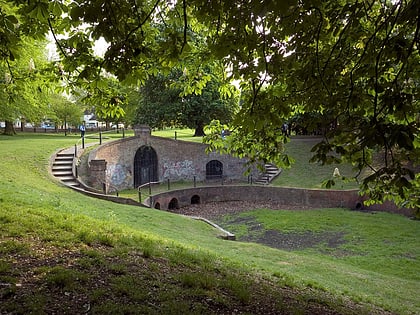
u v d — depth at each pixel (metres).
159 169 27.56
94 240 6.66
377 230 17.69
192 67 7.61
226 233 14.11
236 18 4.57
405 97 4.11
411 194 6.57
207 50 7.14
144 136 26.53
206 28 7.24
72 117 46.31
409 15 3.62
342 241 16.27
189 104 33.09
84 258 5.59
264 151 7.70
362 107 5.07
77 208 10.88
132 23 5.22
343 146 5.05
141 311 4.18
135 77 5.41
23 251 5.51
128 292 4.65
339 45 5.95
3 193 9.84
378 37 5.59
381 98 4.51
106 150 23.03
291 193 25.20
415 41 4.05
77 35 5.92
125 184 25.05
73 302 4.20
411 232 17.20
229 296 5.36
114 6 4.47
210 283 5.52
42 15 4.43
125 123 47.66
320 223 19.41
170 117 33.97
